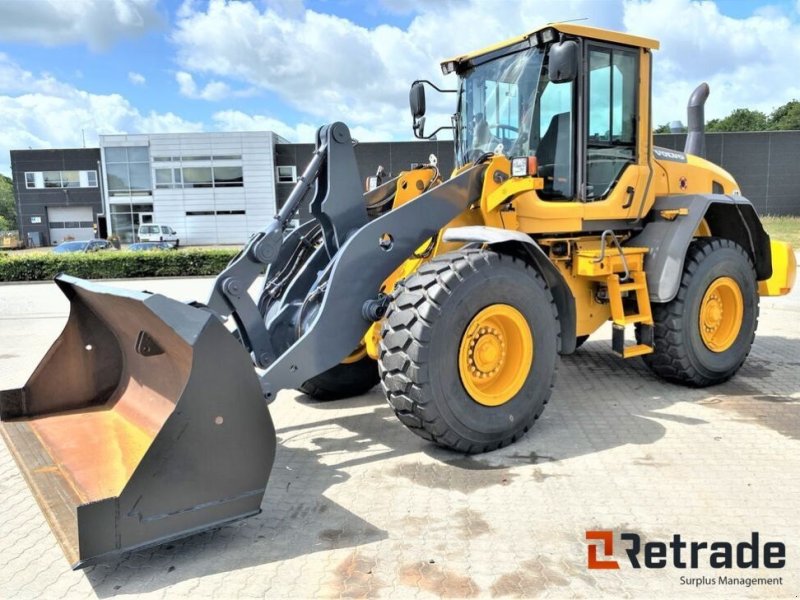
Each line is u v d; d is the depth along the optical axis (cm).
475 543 265
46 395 345
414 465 348
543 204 411
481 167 391
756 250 529
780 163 3092
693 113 582
